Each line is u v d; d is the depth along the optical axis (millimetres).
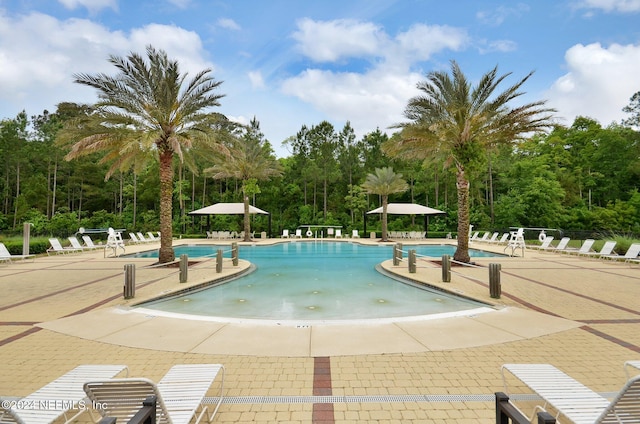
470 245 23062
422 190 39969
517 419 1994
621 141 36312
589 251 16406
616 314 6609
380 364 4285
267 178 29266
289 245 25688
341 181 42438
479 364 4281
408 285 10359
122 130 12969
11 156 39375
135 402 2469
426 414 3145
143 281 10172
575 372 4035
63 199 42406
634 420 2352
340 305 7992
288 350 4758
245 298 8688
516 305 7312
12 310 7012
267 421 3043
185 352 4699
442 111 13727
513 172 34188
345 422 3020
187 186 38031
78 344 5016
